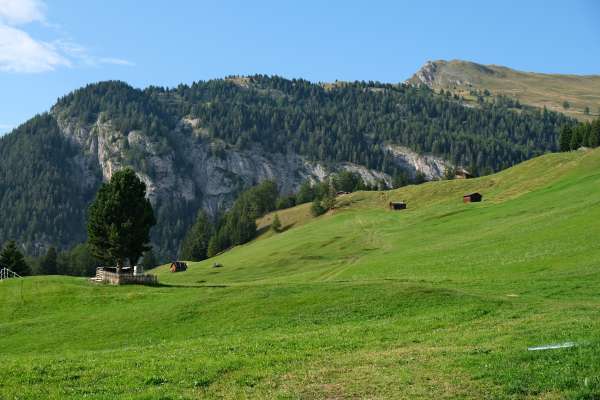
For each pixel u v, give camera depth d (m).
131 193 70.00
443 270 76.06
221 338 37.03
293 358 27.45
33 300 60.50
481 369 23.12
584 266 60.47
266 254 148.38
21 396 22.44
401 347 29.67
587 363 22.59
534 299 45.19
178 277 135.50
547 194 129.62
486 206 144.62
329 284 54.19
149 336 44.22
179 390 22.48
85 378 24.89
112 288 63.69
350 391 21.80
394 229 144.50
